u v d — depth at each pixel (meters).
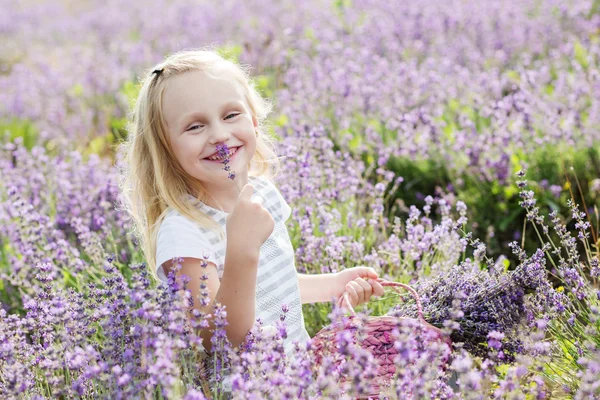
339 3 10.79
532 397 2.98
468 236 3.70
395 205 5.59
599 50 6.90
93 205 5.11
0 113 8.71
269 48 8.35
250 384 2.39
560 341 3.20
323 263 4.14
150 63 9.72
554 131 5.39
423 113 5.77
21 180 5.40
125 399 2.43
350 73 7.10
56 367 2.67
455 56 7.94
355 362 2.33
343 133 6.19
